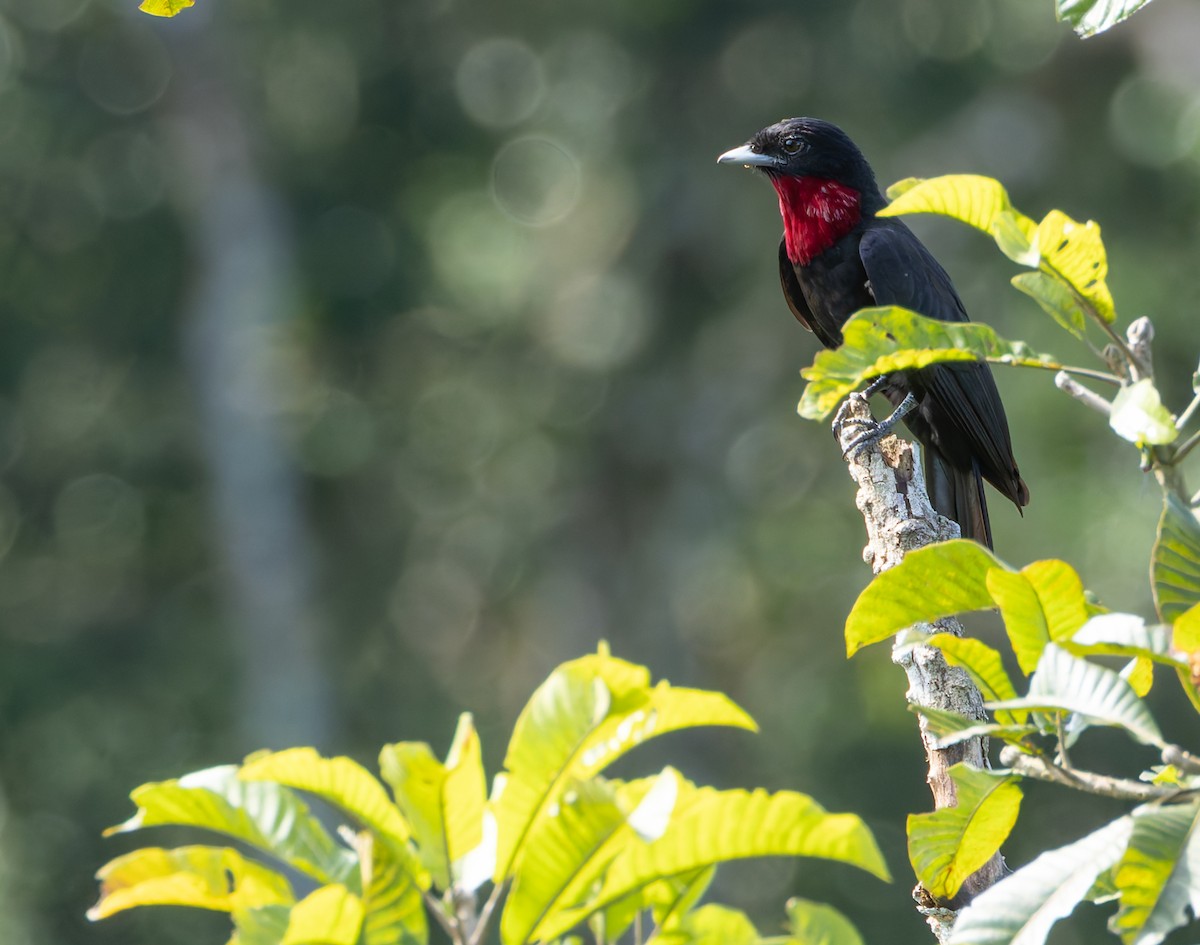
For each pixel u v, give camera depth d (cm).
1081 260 286
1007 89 1761
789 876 1723
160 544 1969
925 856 301
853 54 1788
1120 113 1697
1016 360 286
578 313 1970
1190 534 263
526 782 238
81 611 1939
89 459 1933
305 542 1964
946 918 363
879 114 1789
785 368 1823
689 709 252
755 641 1861
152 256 1956
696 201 1859
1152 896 234
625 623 1911
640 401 1906
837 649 1752
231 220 1939
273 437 1933
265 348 1942
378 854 230
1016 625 271
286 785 242
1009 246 284
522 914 235
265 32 1956
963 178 286
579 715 237
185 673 1889
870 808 1689
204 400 1933
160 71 1952
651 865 240
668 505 1902
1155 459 279
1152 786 264
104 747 1819
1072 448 1509
